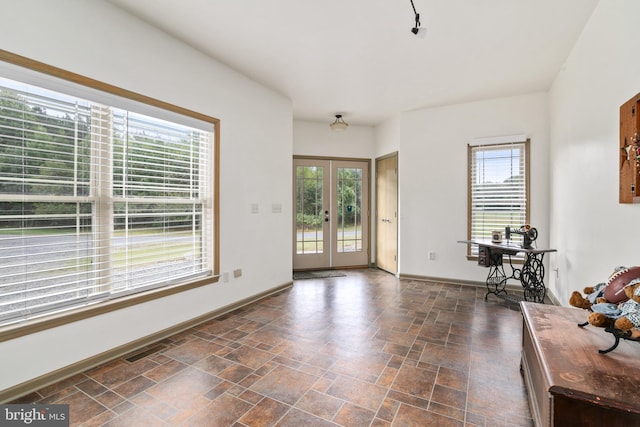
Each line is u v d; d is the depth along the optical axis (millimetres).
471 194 4461
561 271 3367
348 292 4180
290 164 4387
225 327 2973
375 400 1866
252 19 2506
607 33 2158
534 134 4047
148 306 2600
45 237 2045
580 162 2740
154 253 2725
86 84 2154
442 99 4336
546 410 1241
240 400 1863
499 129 4254
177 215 2920
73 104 2160
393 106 4660
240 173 3535
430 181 4738
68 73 2057
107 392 1932
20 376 1883
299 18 2490
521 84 3791
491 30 2637
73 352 2121
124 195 2506
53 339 2021
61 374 2055
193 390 1960
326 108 4766
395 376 2127
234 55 3113
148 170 2627
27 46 1877
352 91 4059
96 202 2314
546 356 1358
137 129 2568
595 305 1439
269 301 3781
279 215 4191
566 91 3158
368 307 3561
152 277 2713
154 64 2604
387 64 3285
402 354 2438
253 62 3258
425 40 2807
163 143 2771
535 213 4055
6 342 1827
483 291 4219
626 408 1035
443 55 3086
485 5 2303
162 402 1839
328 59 3188
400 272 4984
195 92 2977
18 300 1910
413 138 4859
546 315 1849
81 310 2156
